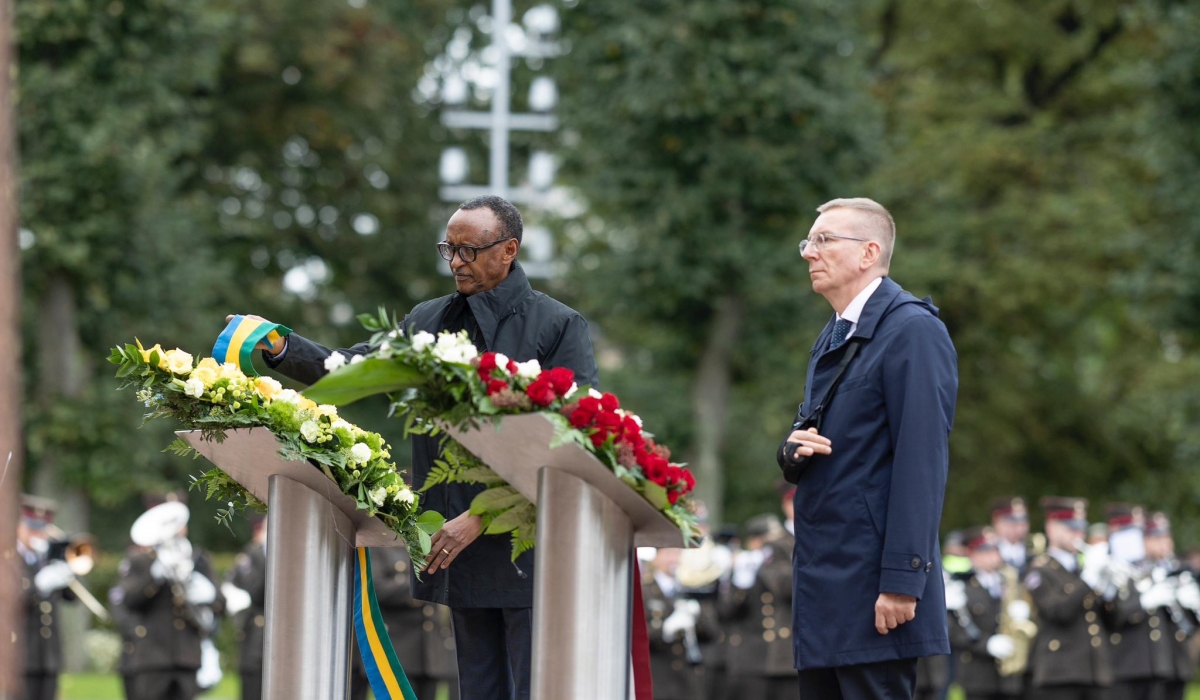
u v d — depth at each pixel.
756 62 21.16
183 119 23.17
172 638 12.77
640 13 21.34
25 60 19.89
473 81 31.06
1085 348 30.62
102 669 21.44
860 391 4.81
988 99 29.28
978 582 14.04
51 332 20.86
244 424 4.45
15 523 2.35
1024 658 13.80
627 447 3.89
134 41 20.17
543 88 23.89
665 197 21.77
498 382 3.93
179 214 22.27
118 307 21.73
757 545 14.26
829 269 5.05
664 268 22.00
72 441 20.83
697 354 23.70
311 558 4.47
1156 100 20.42
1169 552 15.49
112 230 20.31
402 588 12.36
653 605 13.73
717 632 14.62
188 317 22.41
